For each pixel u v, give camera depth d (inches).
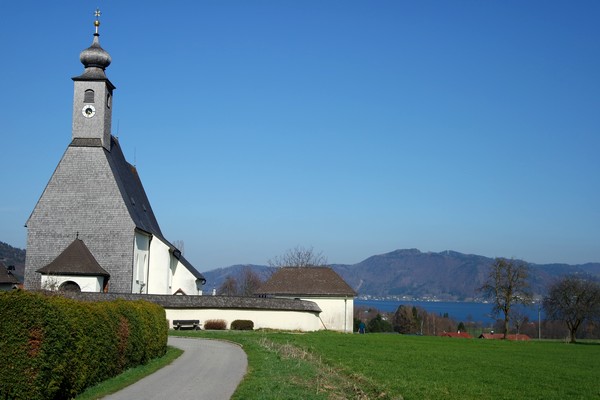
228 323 2554.1
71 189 2571.4
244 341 1836.9
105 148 2637.8
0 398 722.2
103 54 2664.9
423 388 1171.9
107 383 997.2
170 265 3065.9
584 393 1226.6
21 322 749.9
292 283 3555.6
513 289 3646.7
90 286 2422.5
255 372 1119.0
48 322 786.8
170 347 1670.8
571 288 3762.3
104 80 2628.0
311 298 3484.3
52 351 792.9
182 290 3198.8
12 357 736.3
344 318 3496.6
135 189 3034.0
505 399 1104.2
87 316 935.0
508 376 1465.3
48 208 2556.6
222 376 1106.7
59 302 863.1
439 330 6294.3
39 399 768.3
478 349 2298.2
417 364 1609.3
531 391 1227.2
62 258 2439.7
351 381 1178.0
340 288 3535.9
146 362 1299.2
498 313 3742.6
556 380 1424.7
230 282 6028.5
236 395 868.6
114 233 2546.8
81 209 2559.1
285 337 2148.1
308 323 2711.6
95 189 2571.4
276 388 922.1
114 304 1141.1
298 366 1231.5
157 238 2886.3
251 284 5502.0
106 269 2529.5
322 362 1478.8
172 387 972.6
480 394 1149.7
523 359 1961.1
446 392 1138.7
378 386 1126.4
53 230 2546.8
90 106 2618.1
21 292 769.6
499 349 2357.3
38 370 764.6
